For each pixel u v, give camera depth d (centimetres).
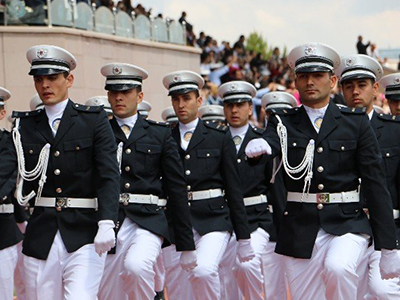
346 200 1359
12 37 3120
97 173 1320
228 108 1958
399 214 1523
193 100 1761
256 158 1295
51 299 1315
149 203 1527
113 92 1575
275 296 1848
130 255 1449
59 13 3203
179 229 1521
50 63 1333
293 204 1376
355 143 1357
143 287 1438
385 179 1380
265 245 1833
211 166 1722
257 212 1859
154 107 3825
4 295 1595
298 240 1352
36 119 1349
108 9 3488
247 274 1756
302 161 1351
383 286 1434
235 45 5069
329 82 1364
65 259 1312
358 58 1588
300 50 1361
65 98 1353
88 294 1280
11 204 1609
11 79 3120
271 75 5141
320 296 1359
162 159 1548
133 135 1548
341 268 1291
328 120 1363
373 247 1459
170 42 3978
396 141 1537
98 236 1263
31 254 1319
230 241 1795
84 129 1332
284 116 1385
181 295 1738
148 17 3819
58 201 1325
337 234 1335
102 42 3400
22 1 3142
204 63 4475
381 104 3584
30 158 1334
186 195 1533
